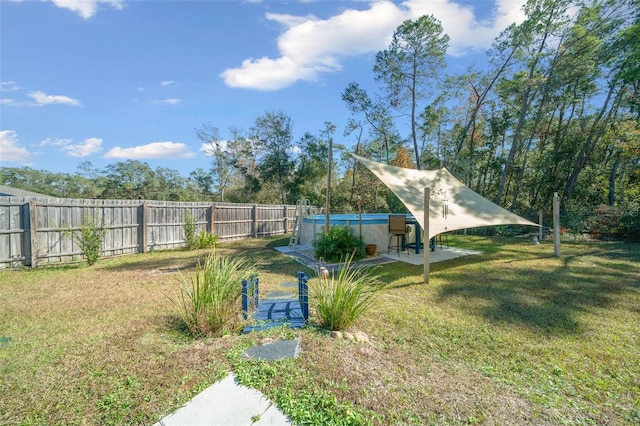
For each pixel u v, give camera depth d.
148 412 2.16
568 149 17.70
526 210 19.73
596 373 2.89
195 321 3.51
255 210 15.55
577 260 8.34
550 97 17.09
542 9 15.19
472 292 5.51
